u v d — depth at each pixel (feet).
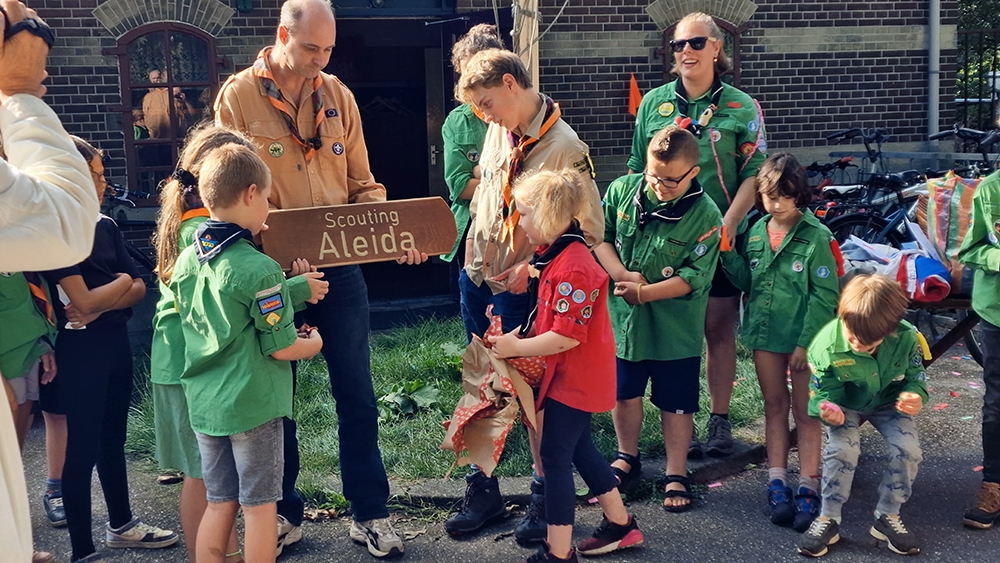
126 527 11.93
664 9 27.40
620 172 27.94
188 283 9.55
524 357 10.60
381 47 36.58
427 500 12.98
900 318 10.72
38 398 12.61
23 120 6.21
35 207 5.74
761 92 28.55
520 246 11.19
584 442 11.22
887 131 29.40
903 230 22.31
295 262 10.35
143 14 24.80
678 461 12.90
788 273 12.49
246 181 9.29
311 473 13.74
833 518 11.48
